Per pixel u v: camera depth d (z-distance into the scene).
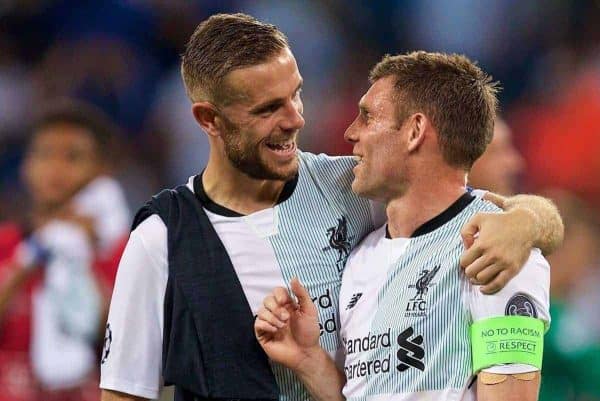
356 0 37.66
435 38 37.72
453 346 11.47
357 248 12.78
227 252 12.54
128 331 12.50
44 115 20.77
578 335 21.97
